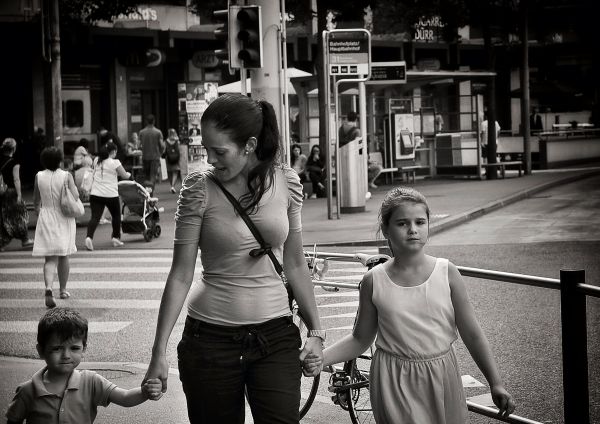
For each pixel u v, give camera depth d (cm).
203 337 439
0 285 1376
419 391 449
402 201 454
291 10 2802
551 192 2762
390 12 3509
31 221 2322
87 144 2684
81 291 1306
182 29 3762
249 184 434
